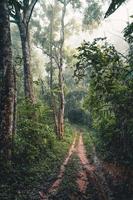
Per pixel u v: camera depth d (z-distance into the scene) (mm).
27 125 15961
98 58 11977
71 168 15891
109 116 14617
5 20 11914
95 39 12117
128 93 11750
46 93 42344
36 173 12516
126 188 10719
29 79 20578
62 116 33375
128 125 12023
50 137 19312
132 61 12484
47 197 9898
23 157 13375
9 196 9125
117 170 13359
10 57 12031
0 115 11812
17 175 11266
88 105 14516
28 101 18266
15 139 13773
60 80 34062
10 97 11945
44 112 19484
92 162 18438
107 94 12680
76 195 10516
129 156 12211
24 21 20531
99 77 12203
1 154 11594
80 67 12742
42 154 16938
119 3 10438
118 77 12156
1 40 11906
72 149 26609
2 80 11859
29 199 9359
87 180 13195
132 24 11047
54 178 12820
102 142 20688
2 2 11898
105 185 12008
